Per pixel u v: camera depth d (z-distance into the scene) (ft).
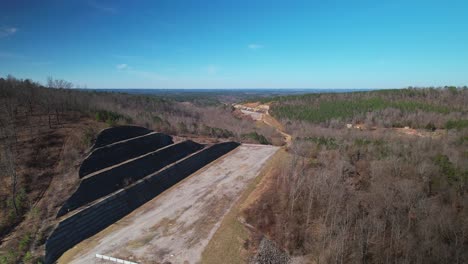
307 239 135.85
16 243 102.37
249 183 181.78
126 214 139.64
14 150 143.33
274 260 123.34
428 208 152.15
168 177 179.22
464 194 166.81
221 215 141.18
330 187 160.25
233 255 116.57
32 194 124.36
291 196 156.04
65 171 140.77
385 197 158.30
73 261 104.06
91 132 173.58
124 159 171.53
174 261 107.24
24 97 200.64
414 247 134.00
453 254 133.80
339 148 220.23
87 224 121.90
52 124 176.04
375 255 132.05
